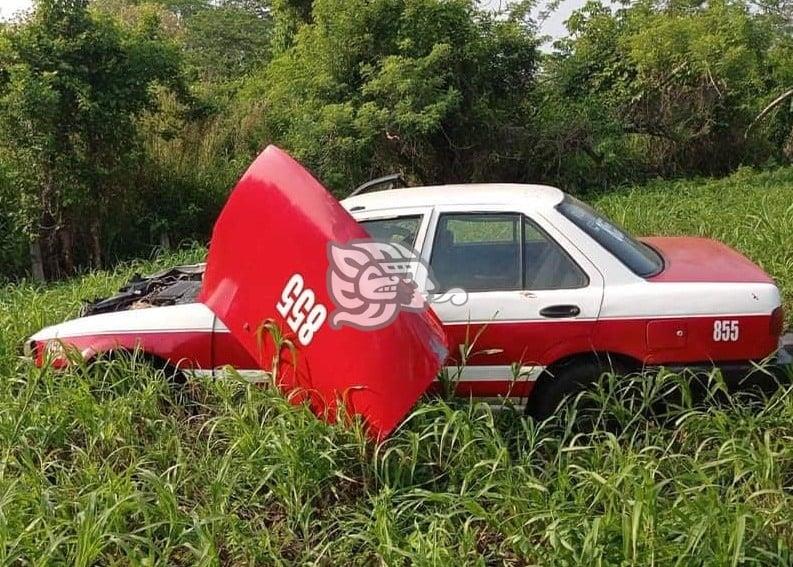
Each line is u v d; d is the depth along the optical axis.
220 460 4.11
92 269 10.68
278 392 4.35
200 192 12.45
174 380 4.94
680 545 3.07
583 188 14.90
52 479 4.31
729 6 17.20
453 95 12.95
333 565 3.55
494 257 4.53
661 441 4.01
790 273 6.48
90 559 3.38
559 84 16.27
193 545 3.64
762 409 4.23
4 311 6.84
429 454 4.00
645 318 4.29
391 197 4.88
